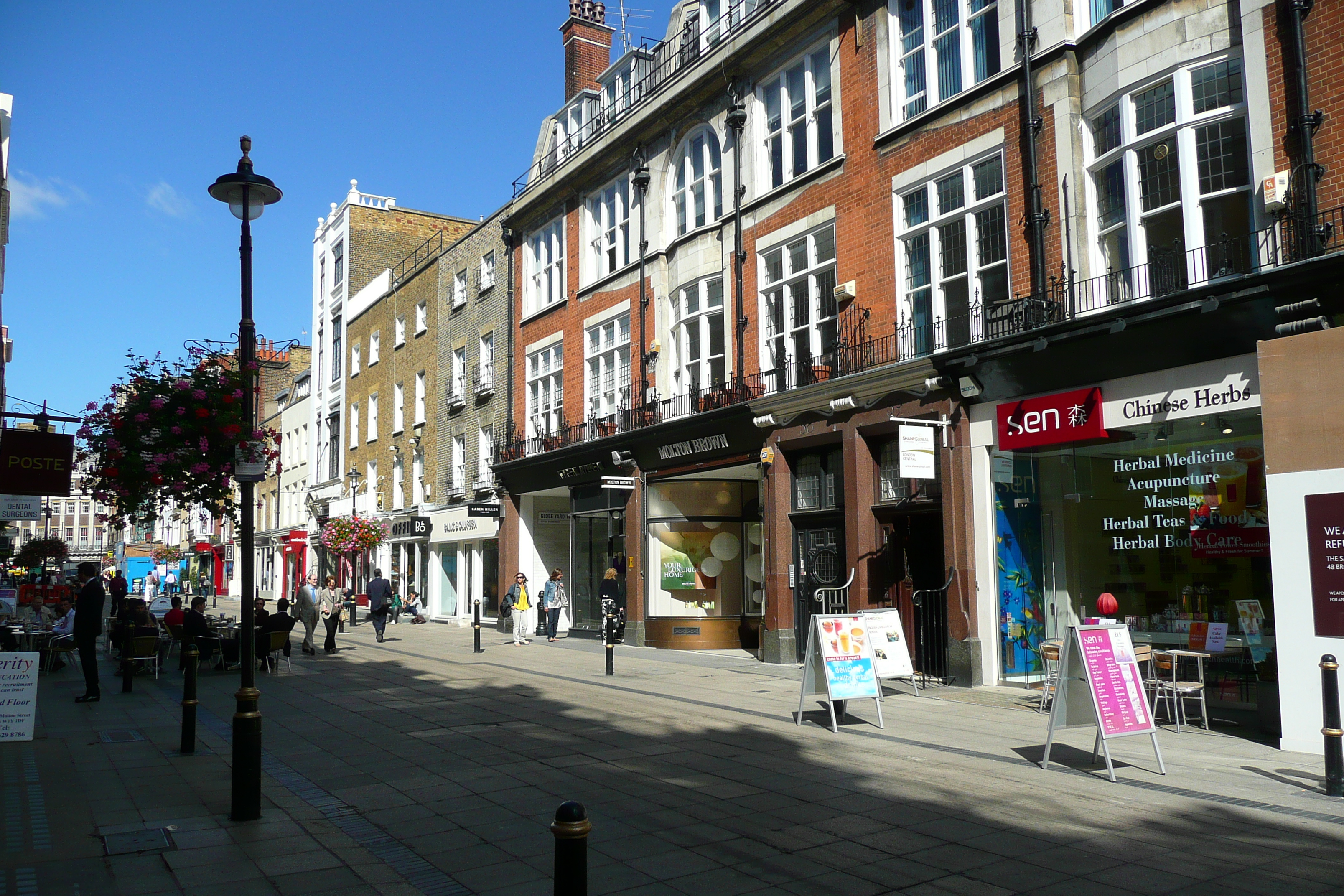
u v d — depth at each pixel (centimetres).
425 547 3269
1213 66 1050
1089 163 1192
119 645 1695
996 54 1339
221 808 698
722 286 1869
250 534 710
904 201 1480
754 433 1692
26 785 774
